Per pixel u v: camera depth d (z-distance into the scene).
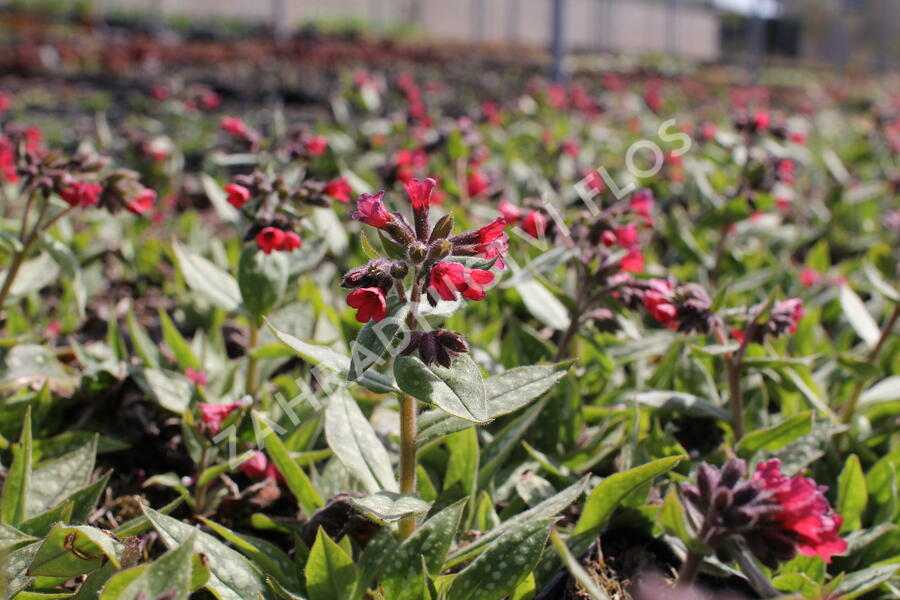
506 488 0.61
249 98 2.80
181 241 1.07
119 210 0.66
